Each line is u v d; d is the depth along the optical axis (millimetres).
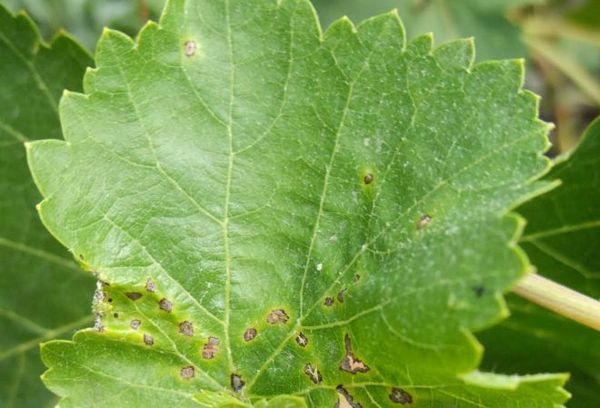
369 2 451
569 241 415
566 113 520
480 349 323
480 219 335
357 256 361
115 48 363
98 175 360
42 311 426
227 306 367
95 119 361
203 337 367
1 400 426
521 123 353
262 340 368
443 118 358
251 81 365
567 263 417
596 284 417
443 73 360
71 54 416
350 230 363
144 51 363
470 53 360
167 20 364
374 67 363
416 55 362
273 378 368
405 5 454
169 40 364
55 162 357
